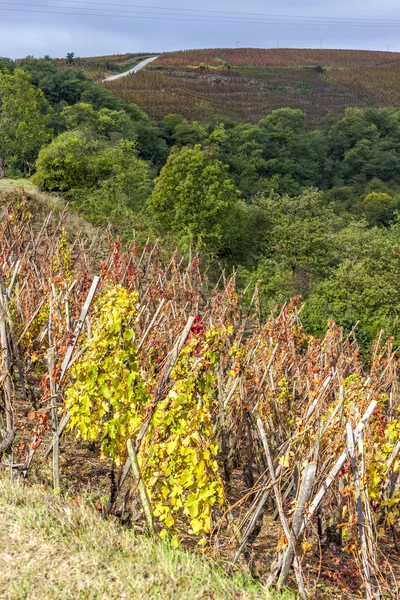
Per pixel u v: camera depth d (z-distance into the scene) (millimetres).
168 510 5477
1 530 4809
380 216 94125
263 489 5238
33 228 21047
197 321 5895
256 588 4898
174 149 35906
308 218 40781
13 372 8523
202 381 5824
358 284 29859
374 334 25234
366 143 138000
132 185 34156
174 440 5379
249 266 37125
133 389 5969
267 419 7789
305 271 38844
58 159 32625
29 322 8180
